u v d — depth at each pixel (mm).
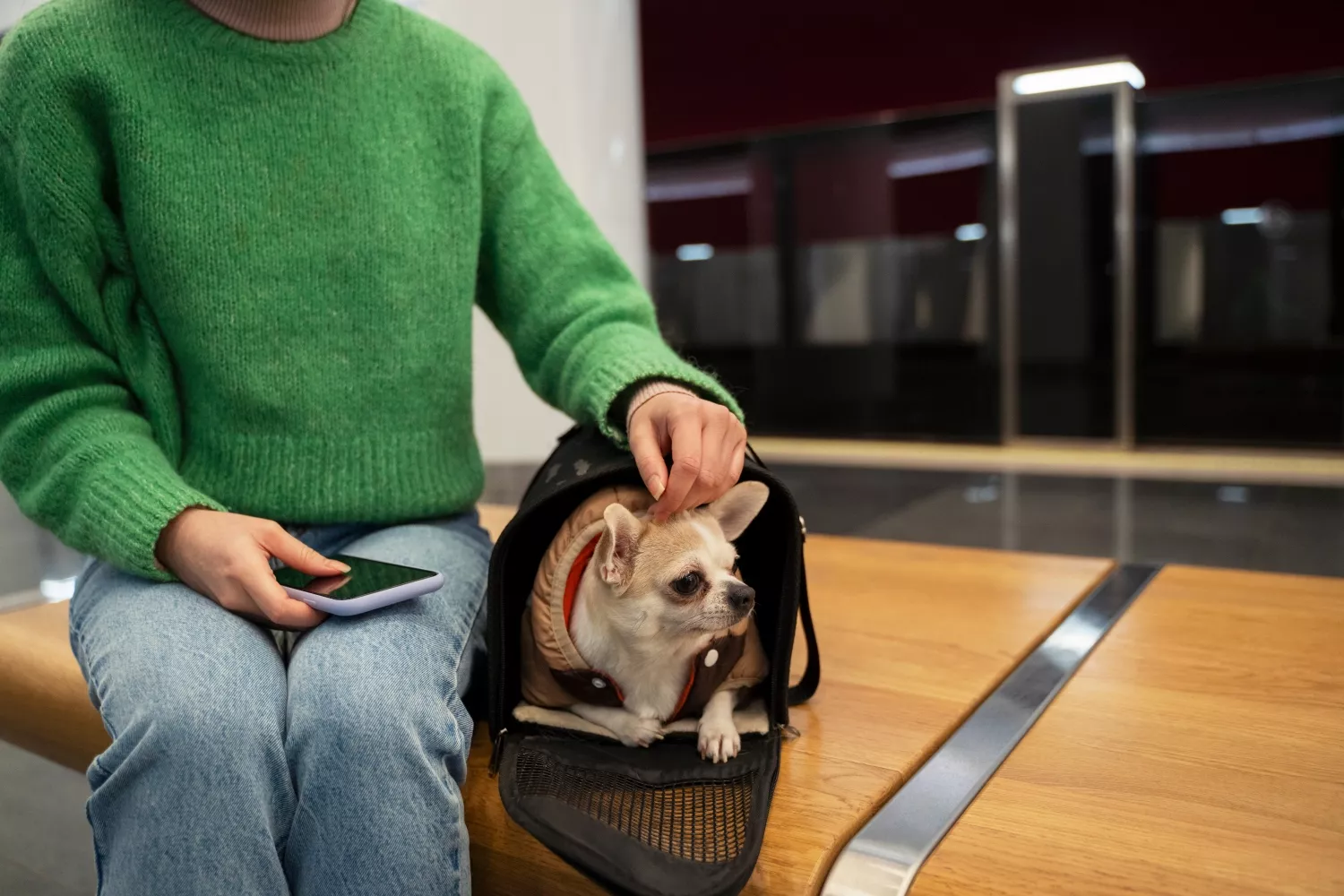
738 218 7297
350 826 757
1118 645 1244
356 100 1056
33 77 962
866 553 1735
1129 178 5234
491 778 958
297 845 777
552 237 1175
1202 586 1476
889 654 1238
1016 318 5648
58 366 978
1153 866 764
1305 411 5148
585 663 938
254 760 755
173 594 876
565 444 1062
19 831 1615
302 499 1044
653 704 953
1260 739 968
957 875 767
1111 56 6840
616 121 2648
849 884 773
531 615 965
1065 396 5617
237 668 805
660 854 767
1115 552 3377
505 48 2477
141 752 729
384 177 1063
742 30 8141
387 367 1064
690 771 892
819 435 6469
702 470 880
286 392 1031
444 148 1110
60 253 980
